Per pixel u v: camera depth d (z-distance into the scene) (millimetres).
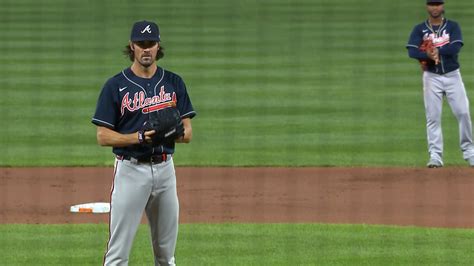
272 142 70375
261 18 172375
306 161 63000
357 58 121562
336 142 70125
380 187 54250
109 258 32938
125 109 32656
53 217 47031
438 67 57969
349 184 55375
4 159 64125
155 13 179500
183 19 171125
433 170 59062
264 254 39531
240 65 116000
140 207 32656
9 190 53969
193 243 41438
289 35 147875
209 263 38219
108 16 175000
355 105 87500
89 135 73812
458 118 58812
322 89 97438
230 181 56625
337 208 49000
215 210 48625
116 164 32750
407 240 41906
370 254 39469
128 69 33125
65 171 60156
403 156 64438
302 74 108375
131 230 32750
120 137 32094
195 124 78375
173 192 33094
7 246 40875
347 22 165375
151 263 38312
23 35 147125
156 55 32938
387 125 77250
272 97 92500
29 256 39312
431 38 57469
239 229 44094
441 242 41531
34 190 54031
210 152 66625
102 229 44062
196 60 120062
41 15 176875
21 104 88438
